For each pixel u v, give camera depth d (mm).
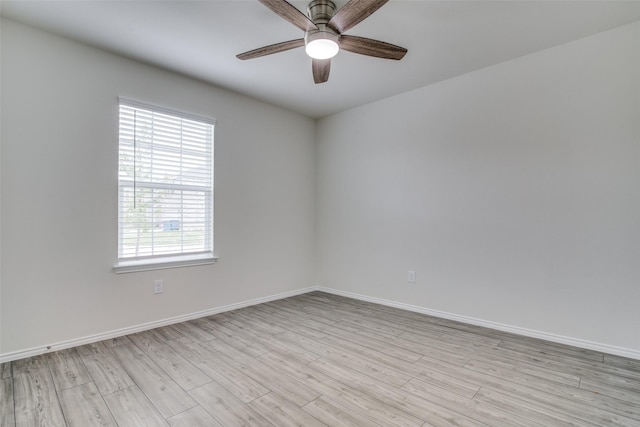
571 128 2566
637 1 2066
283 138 4109
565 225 2594
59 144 2457
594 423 1610
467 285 3121
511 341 2652
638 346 2301
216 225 3410
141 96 2869
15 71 2285
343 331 2893
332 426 1589
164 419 1645
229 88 3465
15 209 2279
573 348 2502
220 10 2156
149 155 2949
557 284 2627
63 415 1673
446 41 2547
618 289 2377
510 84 2861
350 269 4125
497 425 1597
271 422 1621
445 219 3273
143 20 2270
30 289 2334
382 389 1924
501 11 2168
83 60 2566
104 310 2668
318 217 4520
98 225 2637
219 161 3438
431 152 3381
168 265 3035
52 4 2088
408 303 3555
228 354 2402
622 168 2365
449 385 1966
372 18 2240
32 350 2334
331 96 3703
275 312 3467
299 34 2445
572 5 2109
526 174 2781
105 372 2113
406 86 3428
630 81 2336
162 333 2820
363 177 3986
